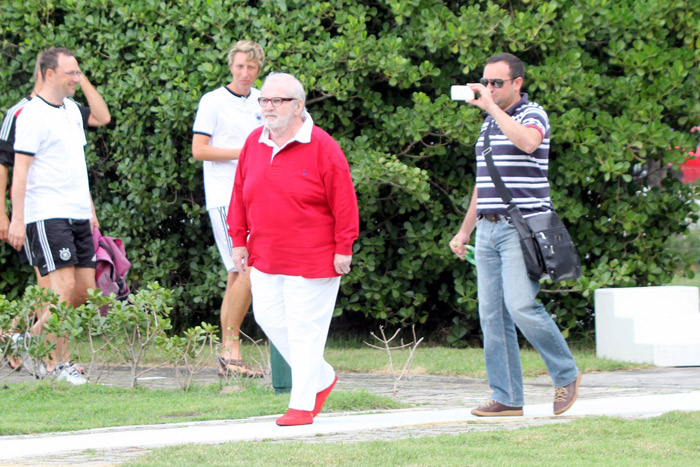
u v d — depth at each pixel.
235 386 19.31
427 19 25.42
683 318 23.69
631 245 26.81
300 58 25.31
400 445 12.06
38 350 19.05
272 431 13.84
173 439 13.20
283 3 25.64
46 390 18.66
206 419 15.71
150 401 17.92
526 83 25.77
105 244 22.11
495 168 15.05
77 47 27.67
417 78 25.27
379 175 24.86
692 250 29.30
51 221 20.50
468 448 11.93
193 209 27.16
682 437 12.75
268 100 14.17
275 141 14.42
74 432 14.48
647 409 15.73
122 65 27.28
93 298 19.61
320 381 15.27
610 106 26.12
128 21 27.34
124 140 27.14
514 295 14.95
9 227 20.80
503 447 12.10
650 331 23.59
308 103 26.34
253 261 14.95
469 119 24.84
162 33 26.34
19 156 20.41
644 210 26.17
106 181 28.78
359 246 26.83
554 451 11.85
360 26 25.16
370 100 26.12
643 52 25.33
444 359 24.34
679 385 19.81
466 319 27.89
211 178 21.53
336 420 15.13
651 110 25.06
